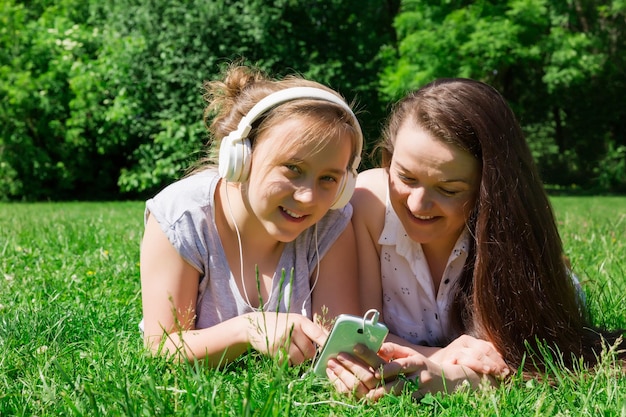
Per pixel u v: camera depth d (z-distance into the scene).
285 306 2.52
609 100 22.92
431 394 2.12
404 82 16.41
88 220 6.88
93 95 14.75
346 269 2.63
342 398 2.07
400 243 2.63
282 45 14.08
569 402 1.93
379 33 21.11
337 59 14.58
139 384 2.01
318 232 2.56
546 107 23.41
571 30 20.77
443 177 2.31
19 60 15.06
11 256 4.38
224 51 13.84
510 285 2.40
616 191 21.19
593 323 2.96
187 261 2.44
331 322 2.46
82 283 3.57
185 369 2.16
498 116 2.40
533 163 2.53
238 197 2.44
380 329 2.11
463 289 2.61
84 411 1.84
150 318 2.43
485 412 1.90
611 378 2.13
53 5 17.25
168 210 2.46
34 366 2.23
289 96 2.24
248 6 13.95
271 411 1.74
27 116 15.18
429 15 17.91
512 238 2.38
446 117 2.29
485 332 2.45
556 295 2.48
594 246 4.95
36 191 15.70
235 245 2.50
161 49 14.12
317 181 2.23
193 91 14.02
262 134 2.25
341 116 2.24
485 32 16.97
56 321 2.70
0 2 15.35
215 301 2.51
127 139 15.31
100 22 16.02
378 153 2.88
